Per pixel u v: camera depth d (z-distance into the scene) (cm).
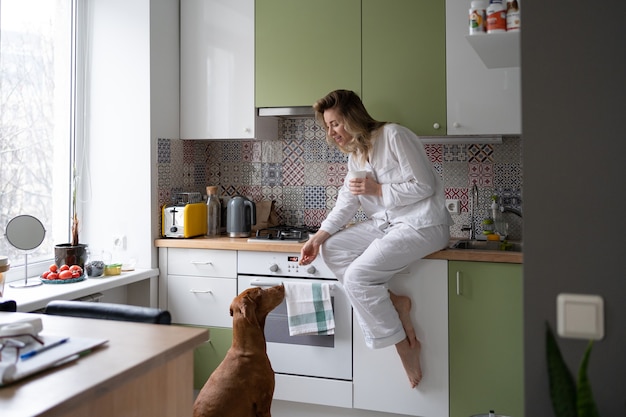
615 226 113
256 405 214
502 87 300
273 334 302
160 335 164
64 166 326
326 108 275
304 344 297
